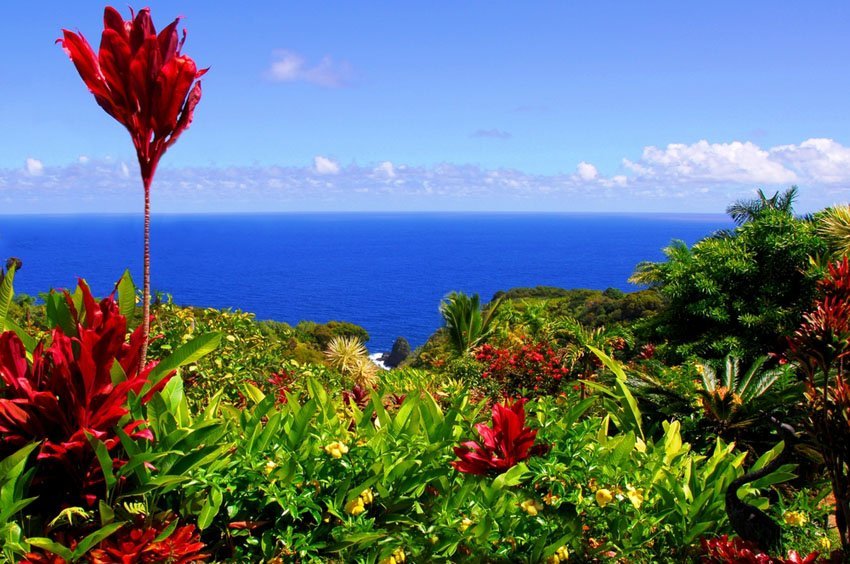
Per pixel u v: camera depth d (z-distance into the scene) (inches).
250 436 111.0
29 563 85.2
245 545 102.1
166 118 101.3
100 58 97.7
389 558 99.3
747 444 181.5
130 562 90.0
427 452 111.4
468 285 7322.8
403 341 2484.0
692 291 359.6
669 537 107.3
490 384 358.3
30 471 91.2
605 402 183.2
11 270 111.7
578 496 107.6
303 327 1038.4
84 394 98.0
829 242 335.0
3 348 98.3
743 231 373.1
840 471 97.0
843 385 97.5
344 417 144.5
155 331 192.2
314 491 104.6
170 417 106.7
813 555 87.5
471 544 101.7
